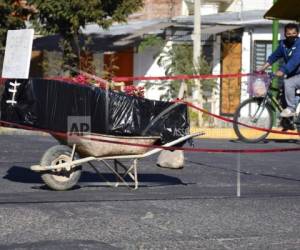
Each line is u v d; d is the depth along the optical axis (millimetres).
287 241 8273
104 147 10906
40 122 10547
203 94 28078
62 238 8195
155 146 10984
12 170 13219
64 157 10938
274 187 12039
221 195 11094
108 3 29734
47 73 32312
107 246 7898
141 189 11477
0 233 8383
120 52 34906
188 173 13469
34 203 10047
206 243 8102
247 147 18156
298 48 16891
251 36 33438
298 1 18016
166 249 7820
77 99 10648
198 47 28031
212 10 38906
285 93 17219
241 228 8867
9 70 11094
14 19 30156
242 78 31594
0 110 10789
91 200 10352
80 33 34062
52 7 29062
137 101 10898
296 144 19078
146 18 38906
